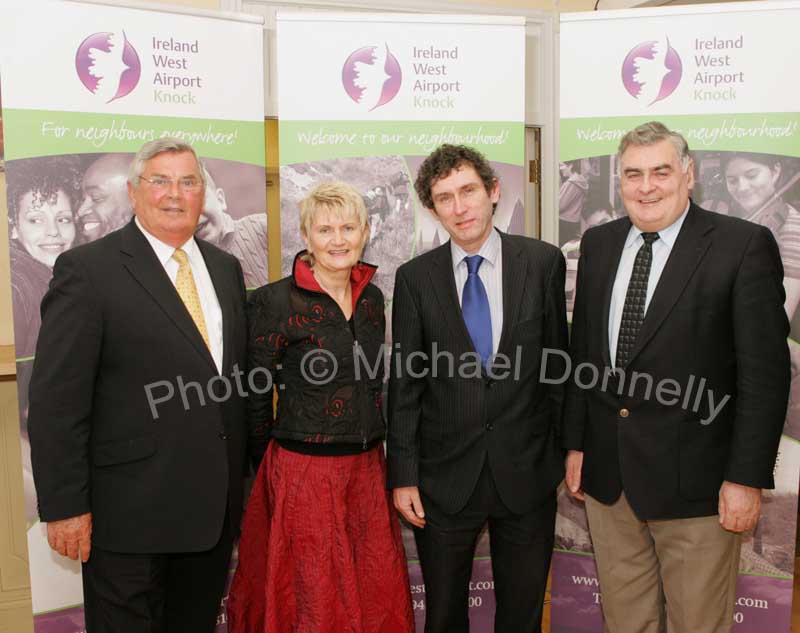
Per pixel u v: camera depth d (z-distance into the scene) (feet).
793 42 6.54
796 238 6.68
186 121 6.77
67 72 6.32
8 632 8.59
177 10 6.66
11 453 8.48
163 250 5.70
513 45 7.23
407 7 9.09
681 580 5.73
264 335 5.92
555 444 6.36
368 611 6.18
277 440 6.11
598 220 7.14
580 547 7.80
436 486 6.10
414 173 7.26
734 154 6.73
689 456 5.53
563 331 6.20
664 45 6.78
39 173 6.32
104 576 5.56
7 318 8.22
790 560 6.96
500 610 6.44
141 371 5.42
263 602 6.33
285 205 7.16
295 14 7.01
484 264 6.23
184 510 5.54
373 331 6.13
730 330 5.43
